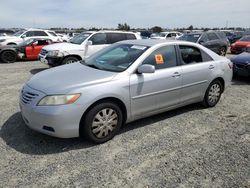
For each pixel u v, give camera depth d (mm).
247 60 8547
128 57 4523
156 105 4609
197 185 3057
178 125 4797
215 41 15414
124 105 4137
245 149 3939
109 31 10688
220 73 5668
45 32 19141
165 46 4801
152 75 4414
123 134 4352
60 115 3551
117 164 3457
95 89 3760
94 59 4949
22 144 3924
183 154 3744
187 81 5008
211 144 4074
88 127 3807
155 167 3404
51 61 9641
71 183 3051
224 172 3320
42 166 3371
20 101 4027
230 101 6398
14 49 13133
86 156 3639
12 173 3207
